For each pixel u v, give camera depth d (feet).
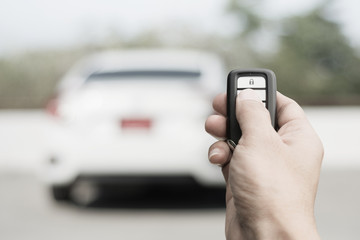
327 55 112.47
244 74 4.61
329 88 110.22
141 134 16.30
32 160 32.35
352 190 21.85
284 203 3.81
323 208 18.43
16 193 21.83
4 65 111.65
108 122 16.48
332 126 36.42
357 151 34.73
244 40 120.78
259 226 3.82
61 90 17.72
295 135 4.24
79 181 16.93
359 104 83.25
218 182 16.52
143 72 17.76
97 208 18.29
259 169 3.91
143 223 16.07
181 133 16.29
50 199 18.63
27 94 111.55
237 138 4.42
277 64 114.11
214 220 16.31
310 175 3.96
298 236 3.68
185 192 21.04
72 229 15.62
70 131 16.72
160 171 16.28
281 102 4.76
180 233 14.87
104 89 16.92
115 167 16.34
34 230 15.66
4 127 35.88
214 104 4.87
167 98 16.44
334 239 14.55
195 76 17.57
